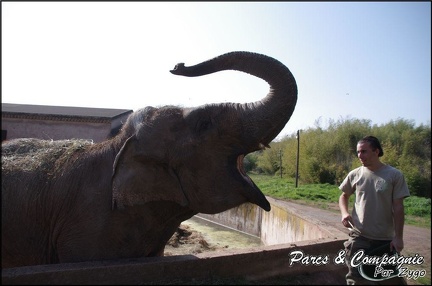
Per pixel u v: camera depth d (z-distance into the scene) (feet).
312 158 60.90
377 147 11.68
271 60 11.68
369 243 11.74
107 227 12.28
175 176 12.16
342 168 57.31
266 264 11.75
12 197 13.60
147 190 12.19
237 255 11.34
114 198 12.09
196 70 11.64
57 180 13.47
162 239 13.88
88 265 9.98
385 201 11.47
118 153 12.28
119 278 9.92
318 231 18.54
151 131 12.14
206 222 40.14
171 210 13.11
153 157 11.99
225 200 12.12
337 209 42.11
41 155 14.75
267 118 11.76
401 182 11.32
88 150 14.16
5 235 13.47
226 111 12.22
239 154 12.23
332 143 58.85
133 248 12.62
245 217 35.60
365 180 11.93
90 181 12.98
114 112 77.51
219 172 12.07
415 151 52.24
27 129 67.77
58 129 67.82
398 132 54.85
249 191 12.05
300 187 58.18
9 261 13.89
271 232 29.58
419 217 36.94
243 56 11.76
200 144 11.99
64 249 12.71
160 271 10.36
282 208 27.63
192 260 10.73
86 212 12.55
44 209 13.38
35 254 13.66
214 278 10.87
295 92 11.71
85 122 67.51
